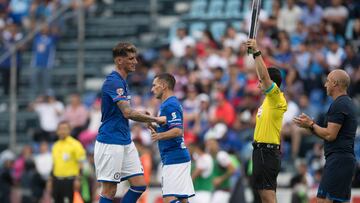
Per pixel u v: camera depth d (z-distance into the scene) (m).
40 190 63.56
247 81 63.03
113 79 37.41
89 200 55.06
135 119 37.25
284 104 38.28
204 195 54.69
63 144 53.19
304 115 37.62
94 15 80.25
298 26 69.38
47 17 78.31
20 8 80.88
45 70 73.38
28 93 73.12
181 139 40.22
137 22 79.62
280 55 66.25
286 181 59.25
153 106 63.94
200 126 61.69
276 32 69.38
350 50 63.97
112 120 37.53
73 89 74.75
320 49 65.69
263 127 38.38
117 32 79.12
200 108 62.56
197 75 66.75
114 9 81.38
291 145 60.47
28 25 78.56
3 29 75.88
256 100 61.75
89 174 56.97
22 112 71.69
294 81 63.75
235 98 63.69
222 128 60.25
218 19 77.06
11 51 70.50
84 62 77.31
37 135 69.06
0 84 75.12
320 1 71.94
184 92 66.19
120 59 37.59
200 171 54.44
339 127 37.38
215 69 65.69
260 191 38.50
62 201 53.19
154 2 79.31
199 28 76.94
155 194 61.03
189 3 81.00
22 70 72.94
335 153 37.62
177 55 71.75
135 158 38.19
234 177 56.69
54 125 69.38
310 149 61.03
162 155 40.47
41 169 64.12
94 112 65.06
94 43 78.12
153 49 75.75
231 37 69.44
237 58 66.94
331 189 37.53
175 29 78.06
